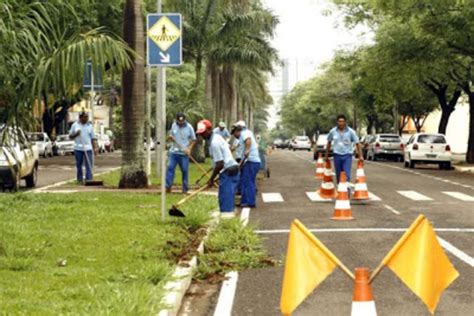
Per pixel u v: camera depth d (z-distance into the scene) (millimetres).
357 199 20406
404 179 30188
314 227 14773
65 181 26031
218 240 12031
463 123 81938
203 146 43406
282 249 12172
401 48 37562
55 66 9781
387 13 33188
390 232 14000
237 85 63219
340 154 19781
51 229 12672
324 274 6148
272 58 46781
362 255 11523
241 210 18062
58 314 6887
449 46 35594
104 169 37000
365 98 67812
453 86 46906
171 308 7543
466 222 15492
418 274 5961
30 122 10398
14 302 7367
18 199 17594
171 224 13477
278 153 75125
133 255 10250
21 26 9953
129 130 21875
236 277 10000
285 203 19812
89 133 23844
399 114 69938
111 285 8172
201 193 20203
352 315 6031
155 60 13844
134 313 6918
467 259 11133
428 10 31594
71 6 10734
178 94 58906
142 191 20875
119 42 10156
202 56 42938
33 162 23859
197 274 9961
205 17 40344
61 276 8805
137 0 21453
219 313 8109
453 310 8219
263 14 41656
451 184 27156
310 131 143375
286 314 6137
